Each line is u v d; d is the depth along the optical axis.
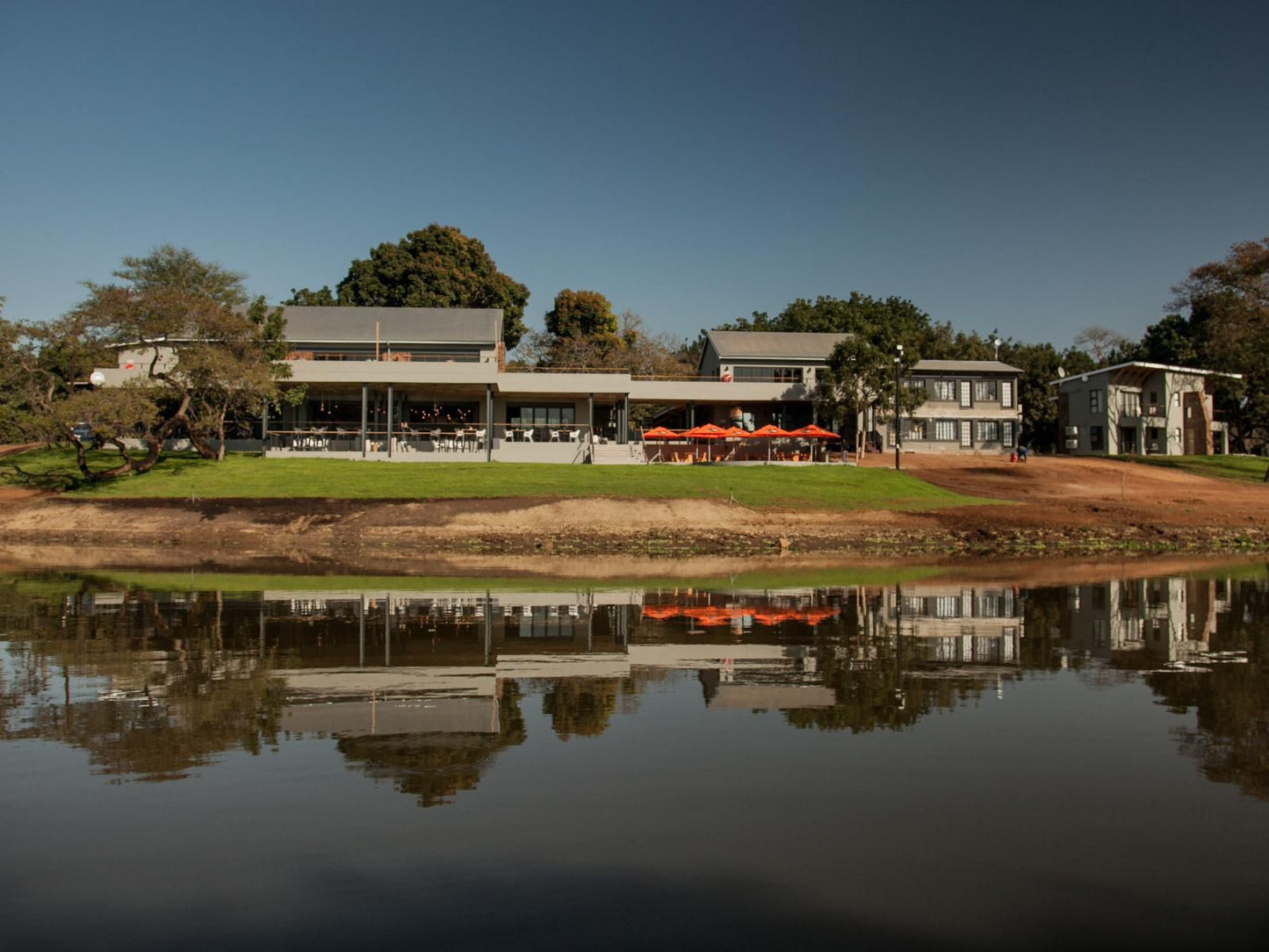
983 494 47.78
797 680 12.73
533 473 48.22
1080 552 35.88
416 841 7.17
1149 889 6.44
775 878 6.57
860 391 60.41
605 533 37.88
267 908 6.12
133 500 41.62
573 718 10.70
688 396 61.09
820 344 68.62
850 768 8.88
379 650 14.95
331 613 19.03
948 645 15.41
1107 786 8.41
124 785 8.40
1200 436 71.19
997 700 11.58
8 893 6.33
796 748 9.52
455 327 62.09
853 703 11.45
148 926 5.90
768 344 68.25
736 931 5.84
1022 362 88.94
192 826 7.48
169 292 49.28
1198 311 63.25
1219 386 73.88
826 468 52.50
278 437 56.84
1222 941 5.75
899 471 52.12
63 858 6.87
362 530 38.22
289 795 8.15
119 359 56.12
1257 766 8.98
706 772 8.78
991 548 36.84
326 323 61.72
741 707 11.21
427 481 45.66
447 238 88.50
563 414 61.72
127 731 10.12
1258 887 6.46
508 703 11.45
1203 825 7.54
